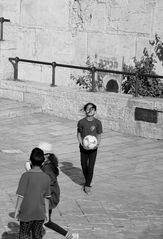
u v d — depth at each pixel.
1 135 17.16
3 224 10.47
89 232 10.32
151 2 20.05
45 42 23.09
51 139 16.94
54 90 19.55
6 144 16.27
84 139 12.43
